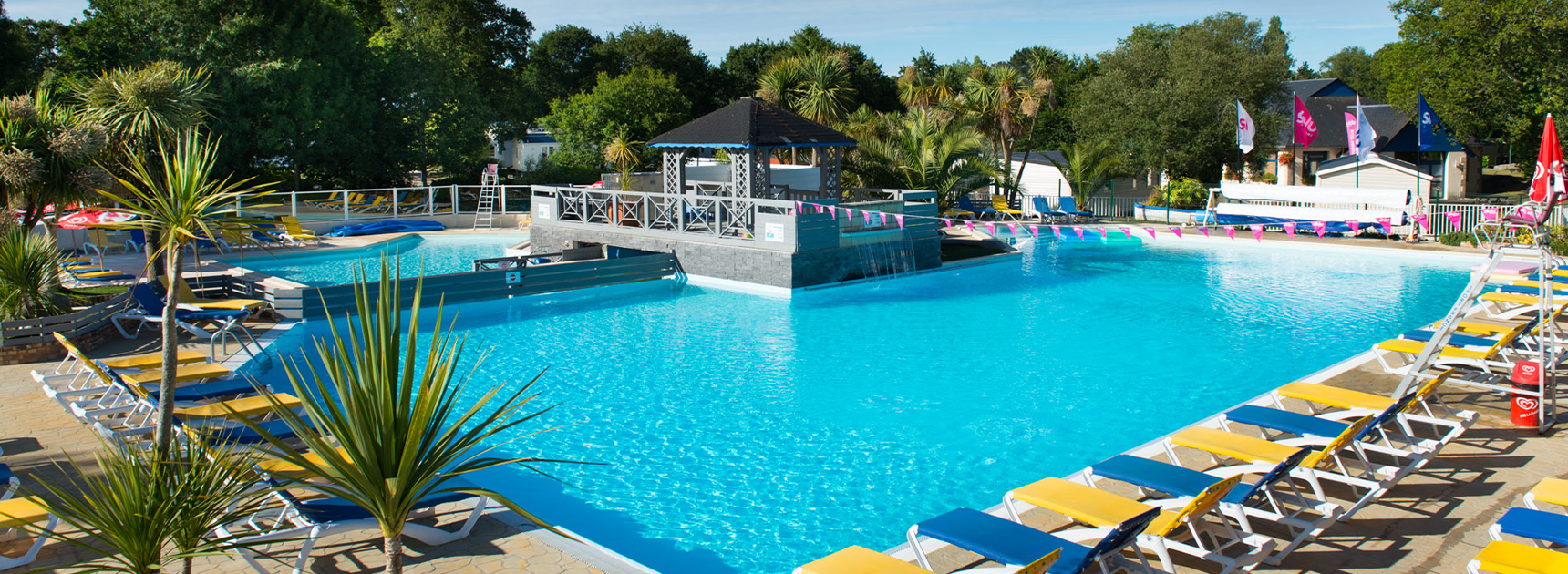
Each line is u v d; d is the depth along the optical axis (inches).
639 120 2124.8
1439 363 414.3
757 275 780.0
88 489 303.9
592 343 586.2
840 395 464.4
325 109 1505.9
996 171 1235.2
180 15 1440.7
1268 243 1048.8
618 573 243.4
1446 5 1210.0
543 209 968.3
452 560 250.8
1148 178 1632.6
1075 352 554.3
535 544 262.1
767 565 283.6
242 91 1443.2
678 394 470.0
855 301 737.0
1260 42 1507.1
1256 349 557.6
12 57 1222.3
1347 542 263.7
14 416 391.5
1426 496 297.1
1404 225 1056.2
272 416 362.6
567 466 367.6
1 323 485.7
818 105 1390.3
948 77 1638.8
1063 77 2466.8
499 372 516.4
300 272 892.0
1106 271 898.7
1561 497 241.1
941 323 642.8
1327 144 1596.9
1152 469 281.4
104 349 542.3
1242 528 258.1
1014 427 411.2
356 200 1350.9
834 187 916.6
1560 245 798.5
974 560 257.9
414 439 153.9
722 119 872.3
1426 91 1261.1
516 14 2434.8
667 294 776.3
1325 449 276.7
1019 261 973.2
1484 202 1427.2
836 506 327.3
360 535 266.7
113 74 562.3
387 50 1761.8
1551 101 1133.7
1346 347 561.3
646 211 872.9
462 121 1820.9
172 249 185.8
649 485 347.6
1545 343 456.4
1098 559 219.6
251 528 249.6
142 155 229.1
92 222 788.6
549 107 2751.0
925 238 888.9
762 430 410.3
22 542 263.0
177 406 375.9
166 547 253.4
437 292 698.2
